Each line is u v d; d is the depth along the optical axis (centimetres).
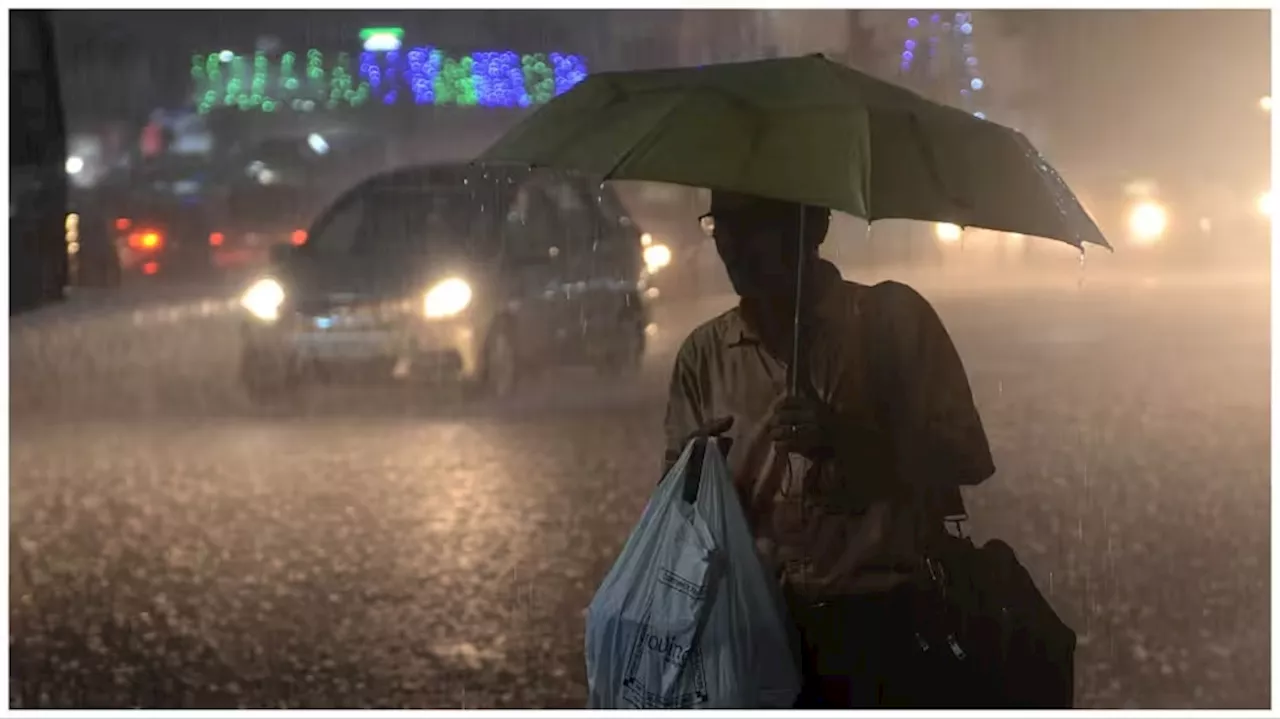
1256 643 898
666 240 1619
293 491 1143
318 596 962
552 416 1354
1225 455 1212
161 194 2575
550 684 871
